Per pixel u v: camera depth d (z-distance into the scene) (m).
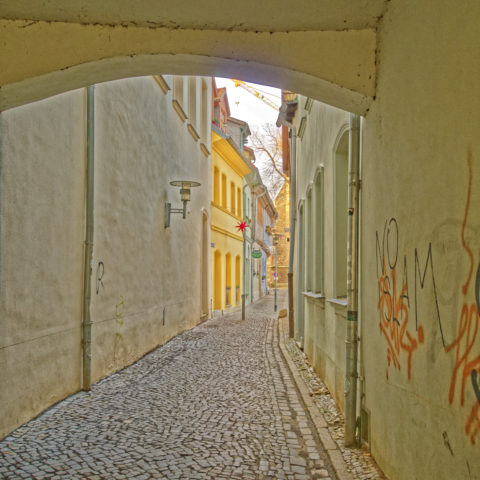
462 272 2.44
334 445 4.76
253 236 33.91
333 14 3.84
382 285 3.99
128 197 9.08
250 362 9.74
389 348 3.80
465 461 2.42
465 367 2.42
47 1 3.74
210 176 19.42
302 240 12.16
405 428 3.39
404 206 3.38
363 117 4.66
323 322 7.84
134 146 9.45
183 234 14.20
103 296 7.77
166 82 11.67
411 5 3.18
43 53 4.01
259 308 28.48
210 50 4.09
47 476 3.93
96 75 4.33
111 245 8.15
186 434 5.12
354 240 4.86
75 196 6.61
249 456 4.56
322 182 7.92
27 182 5.30
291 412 6.12
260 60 4.10
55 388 6.06
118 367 8.50
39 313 5.60
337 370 6.33
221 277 21.70
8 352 4.92
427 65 2.90
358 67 4.09
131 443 4.78
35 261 5.50
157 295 11.29
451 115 2.56
